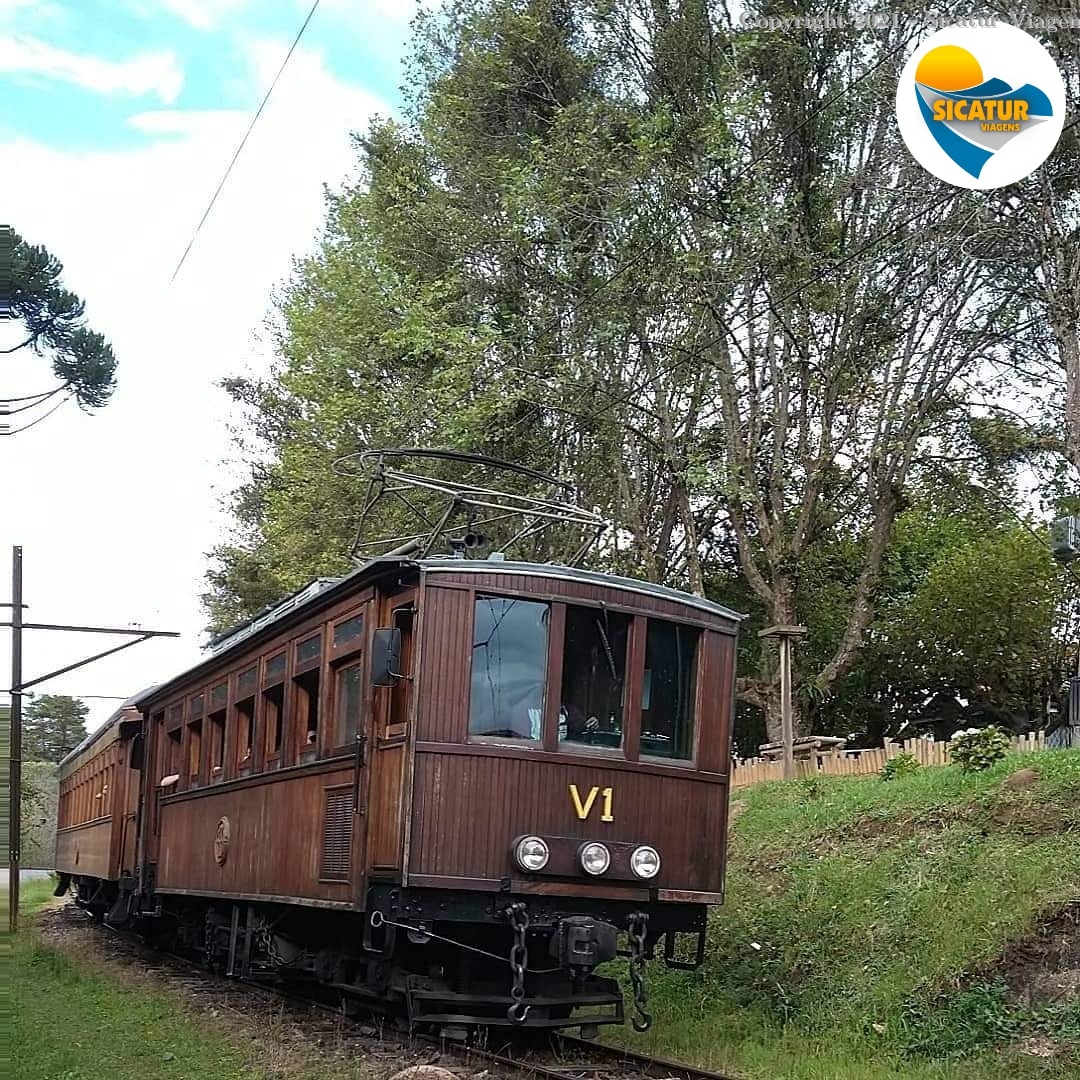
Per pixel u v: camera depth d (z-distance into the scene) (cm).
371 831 946
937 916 1061
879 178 2427
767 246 2286
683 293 2327
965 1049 908
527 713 931
